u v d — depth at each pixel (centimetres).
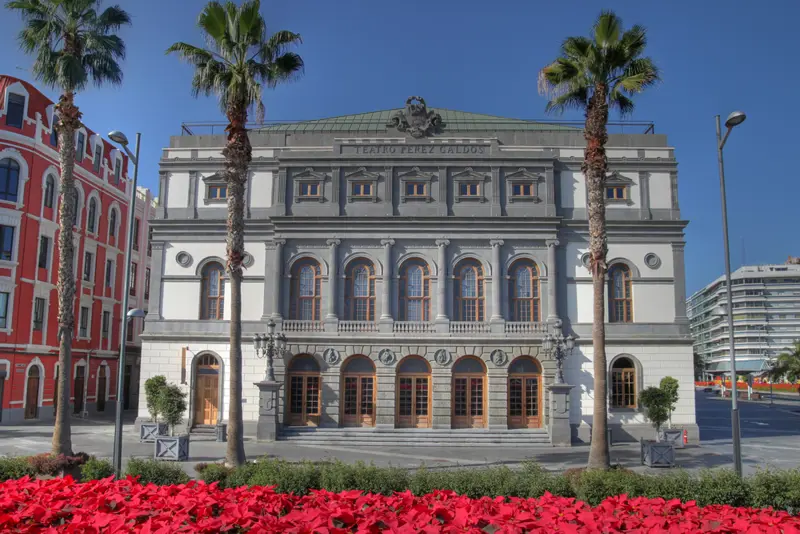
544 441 3719
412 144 4159
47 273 4941
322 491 1248
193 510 1069
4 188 4597
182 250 4162
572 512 1083
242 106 2697
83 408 5306
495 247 4044
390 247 4059
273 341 3831
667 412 3675
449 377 3875
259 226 4147
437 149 4169
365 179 4159
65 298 2559
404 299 4062
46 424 4478
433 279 4047
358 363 3947
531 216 4050
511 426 3881
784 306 16312
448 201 4141
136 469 1739
